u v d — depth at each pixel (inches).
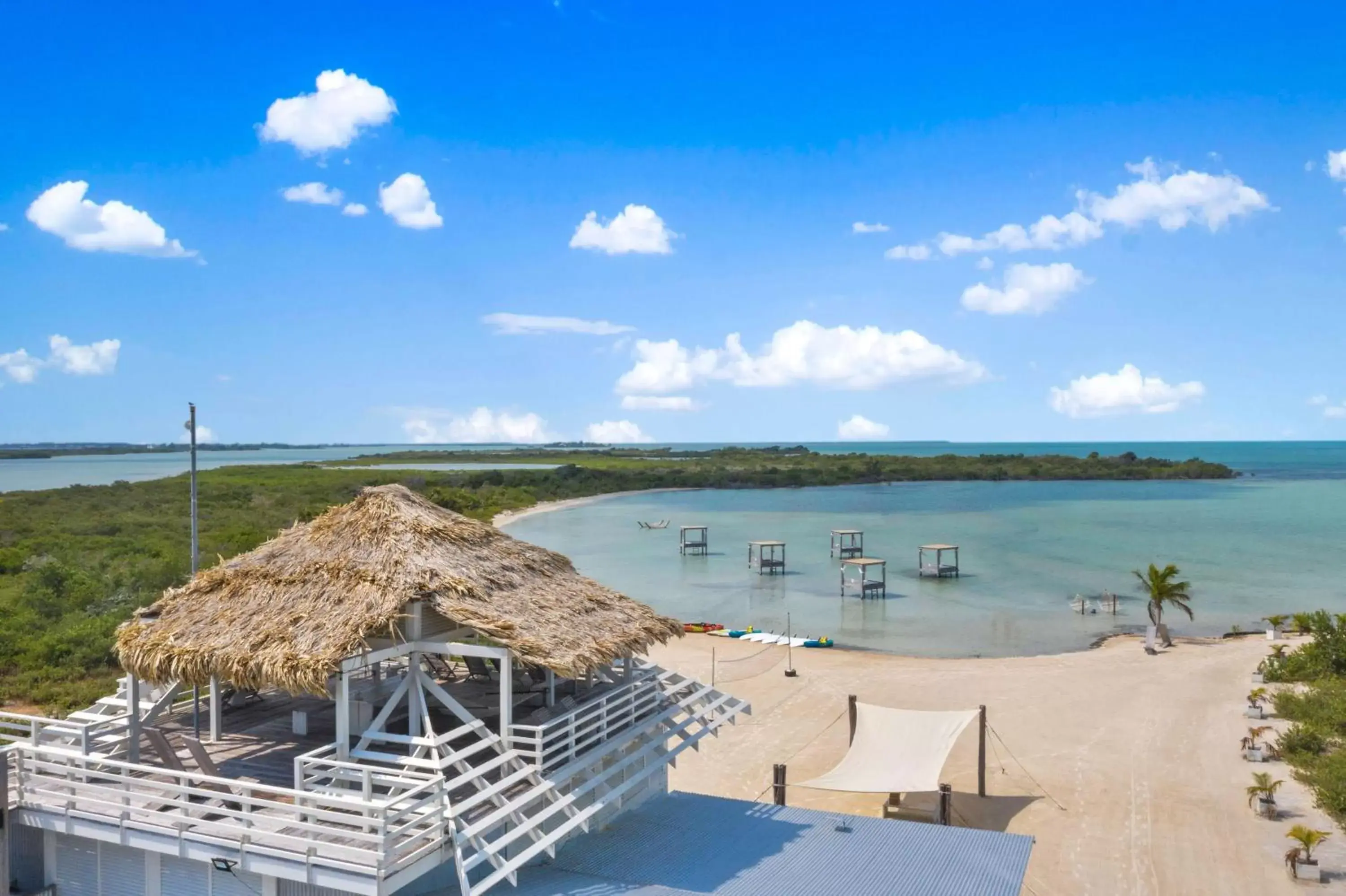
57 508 3489.2
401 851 505.4
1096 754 1175.0
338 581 640.4
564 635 657.0
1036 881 830.5
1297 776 1067.3
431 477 6215.6
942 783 1079.0
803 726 1312.7
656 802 774.5
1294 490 6560.0
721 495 6569.9
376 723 610.9
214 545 2588.6
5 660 1375.5
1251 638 1911.9
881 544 3612.2
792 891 586.2
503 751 635.5
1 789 583.8
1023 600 2447.1
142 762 668.1
